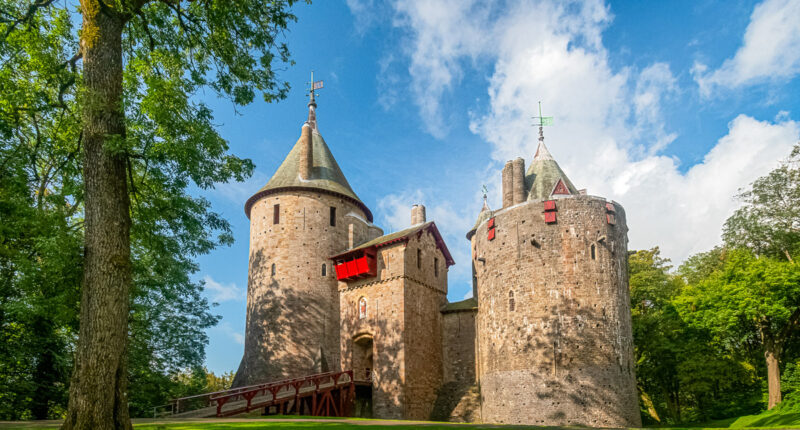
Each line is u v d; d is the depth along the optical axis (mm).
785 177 45125
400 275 39906
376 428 18953
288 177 46219
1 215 21703
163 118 17469
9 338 25688
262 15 18781
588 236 34156
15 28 19781
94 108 15852
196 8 18969
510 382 33594
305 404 35812
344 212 46375
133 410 33344
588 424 30828
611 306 33125
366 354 42375
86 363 14250
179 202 20297
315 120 51281
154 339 34750
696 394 45594
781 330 36938
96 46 16250
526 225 35344
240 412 28781
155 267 26016
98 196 15484
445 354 42156
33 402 27391
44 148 23562
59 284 21750
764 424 31719
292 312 41844
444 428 19234
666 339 40875
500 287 35844
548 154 42156
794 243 44312
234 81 19469
